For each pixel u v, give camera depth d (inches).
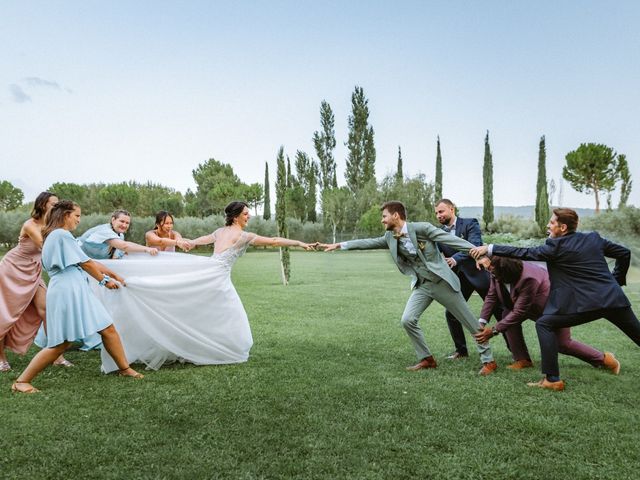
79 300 171.2
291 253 1550.2
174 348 197.3
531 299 187.9
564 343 193.8
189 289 197.2
